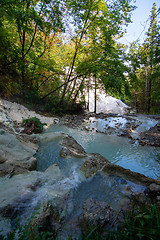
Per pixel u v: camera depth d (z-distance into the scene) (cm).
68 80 1177
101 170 287
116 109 1977
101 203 197
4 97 809
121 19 948
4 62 837
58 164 337
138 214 148
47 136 523
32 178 249
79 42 1055
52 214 176
